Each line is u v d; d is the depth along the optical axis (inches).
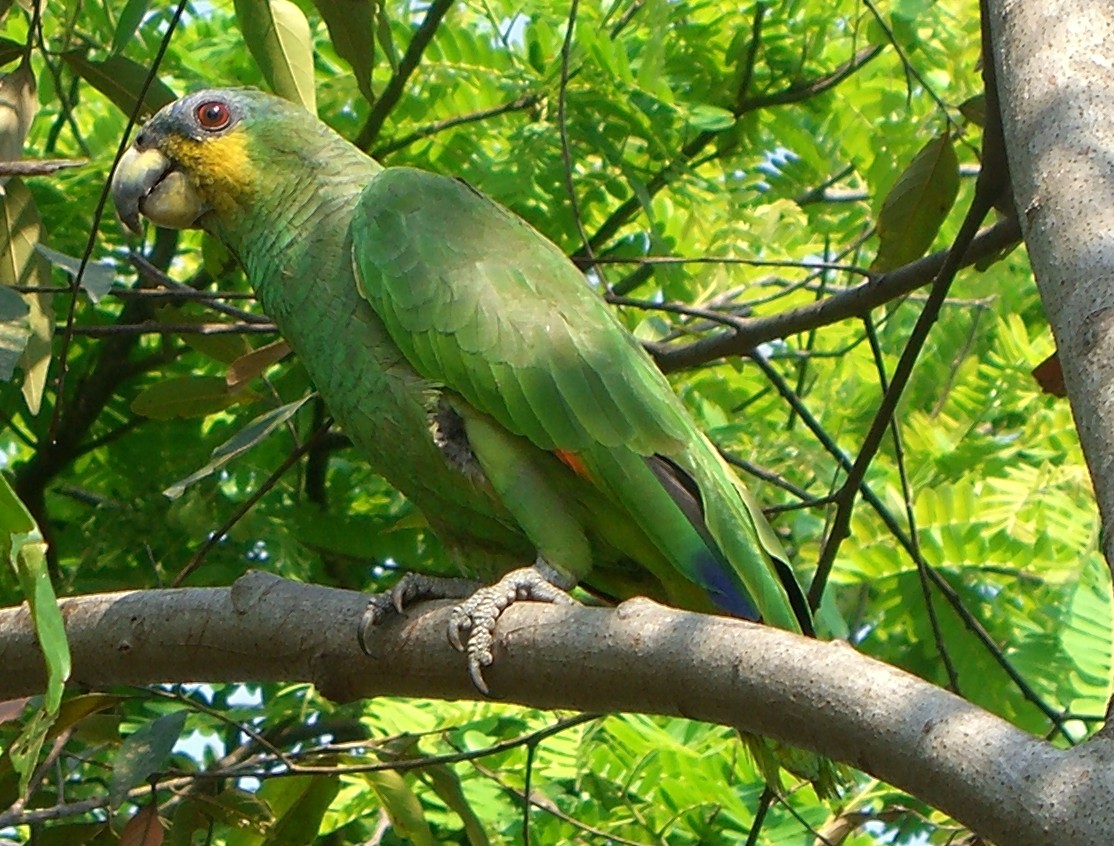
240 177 282.2
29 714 297.6
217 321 429.4
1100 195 181.8
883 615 386.3
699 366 376.5
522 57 450.9
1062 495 380.5
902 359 289.3
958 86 447.2
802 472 435.5
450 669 212.4
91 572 410.3
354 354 260.4
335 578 452.1
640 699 185.3
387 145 436.8
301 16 303.0
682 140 431.8
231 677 232.7
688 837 373.7
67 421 453.1
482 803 367.6
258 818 277.4
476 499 256.8
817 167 458.0
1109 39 198.7
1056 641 366.3
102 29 419.2
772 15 463.5
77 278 245.8
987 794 141.5
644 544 252.5
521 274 255.0
